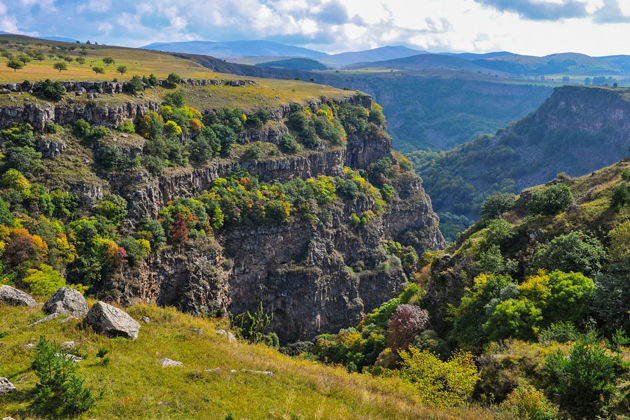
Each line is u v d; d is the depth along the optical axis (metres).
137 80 101.56
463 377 27.08
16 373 20.70
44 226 67.44
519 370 27.22
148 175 86.38
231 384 23.81
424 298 58.62
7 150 73.94
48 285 51.19
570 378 22.83
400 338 47.66
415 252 148.88
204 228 92.81
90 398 18.80
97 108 87.00
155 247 81.44
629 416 20.36
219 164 106.06
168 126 99.56
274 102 136.50
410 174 167.62
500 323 35.66
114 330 27.34
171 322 33.31
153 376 23.19
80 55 186.75
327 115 151.62
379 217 138.75
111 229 76.75
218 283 90.25
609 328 31.94
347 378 28.86
